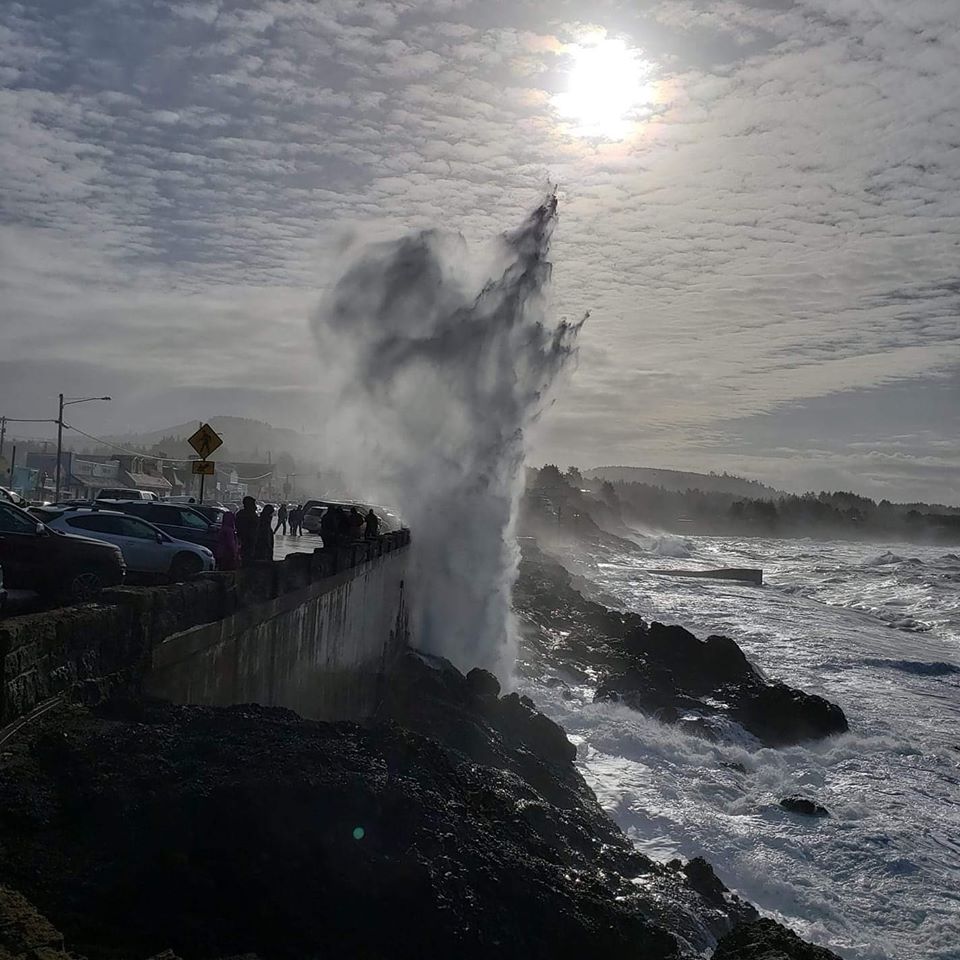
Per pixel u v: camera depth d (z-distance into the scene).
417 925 8.26
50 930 6.72
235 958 7.29
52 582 18.80
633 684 32.69
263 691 14.70
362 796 9.02
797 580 104.31
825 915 17.19
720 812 21.84
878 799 23.64
